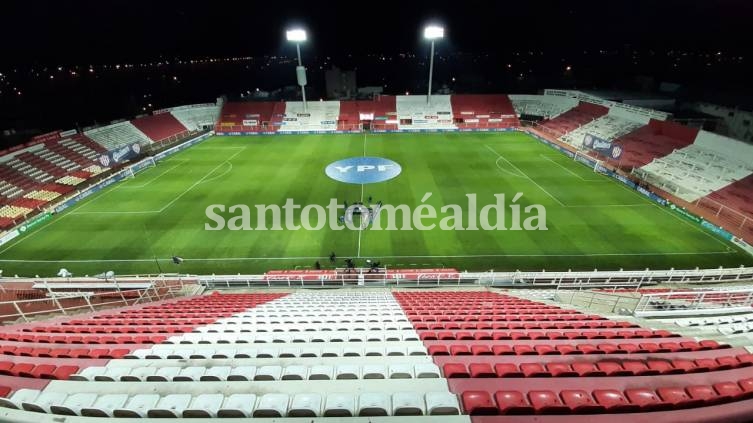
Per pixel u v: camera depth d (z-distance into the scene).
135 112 80.12
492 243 25.70
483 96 62.50
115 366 7.44
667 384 5.39
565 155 43.91
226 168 40.84
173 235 27.23
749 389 5.14
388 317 13.05
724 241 25.20
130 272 23.36
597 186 34.56
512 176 37.31
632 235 26.23
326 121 58.38
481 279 21.39
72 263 24.19
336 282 21.58
